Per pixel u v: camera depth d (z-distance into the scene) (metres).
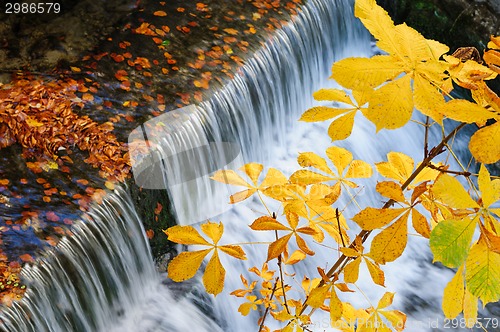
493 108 1.17
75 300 4.96
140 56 6.84
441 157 8.20
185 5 7.68
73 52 6.78
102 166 5.56
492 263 1.08
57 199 5.23
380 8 1.23
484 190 1.13
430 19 9.63
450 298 1.20
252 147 7.25
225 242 6.38
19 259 4.72
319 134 8.10
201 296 5.95
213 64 6.93
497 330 6.52
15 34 6.88
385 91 1.09
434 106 1.11
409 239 7.13
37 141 5.65
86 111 6.05
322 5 8.43
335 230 1.70
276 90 7.59
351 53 9.37
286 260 2.02
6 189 5.24
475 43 9.39
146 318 5.62
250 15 7.73
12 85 6.20
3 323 4.32
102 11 7.34
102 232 5.20
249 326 6.05
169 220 6.02
